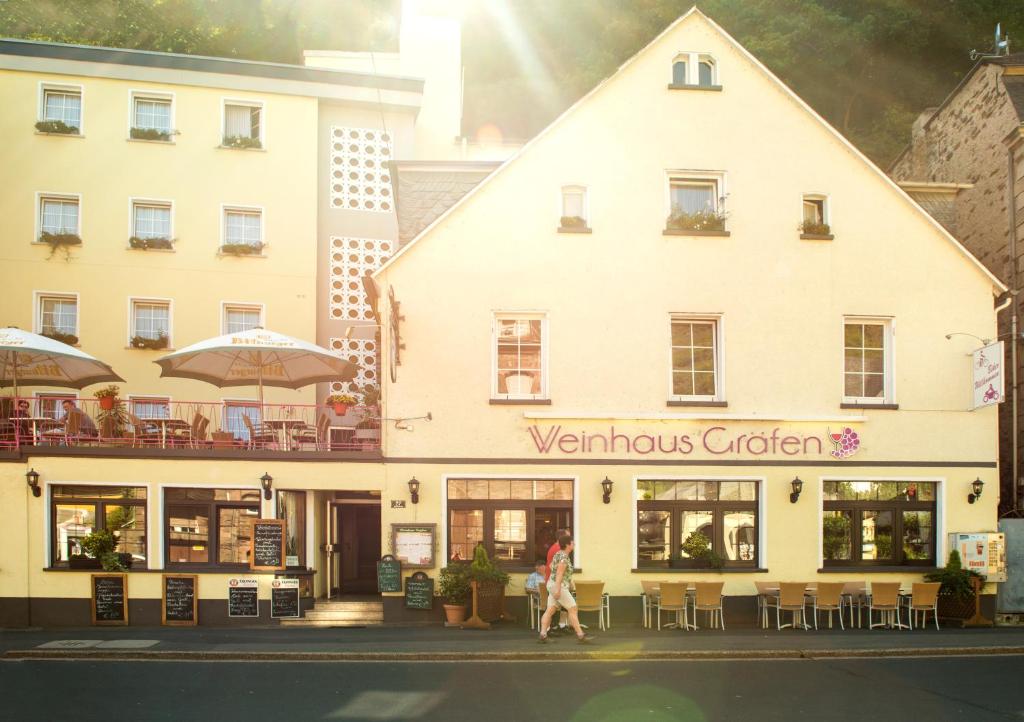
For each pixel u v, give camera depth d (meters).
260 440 18.52
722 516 17.75
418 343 17.58
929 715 10.12
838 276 18.30
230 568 17.00
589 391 17.69
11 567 16.72
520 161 18.11
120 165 23.52
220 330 23.53
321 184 24.91
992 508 18.14
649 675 12.29
